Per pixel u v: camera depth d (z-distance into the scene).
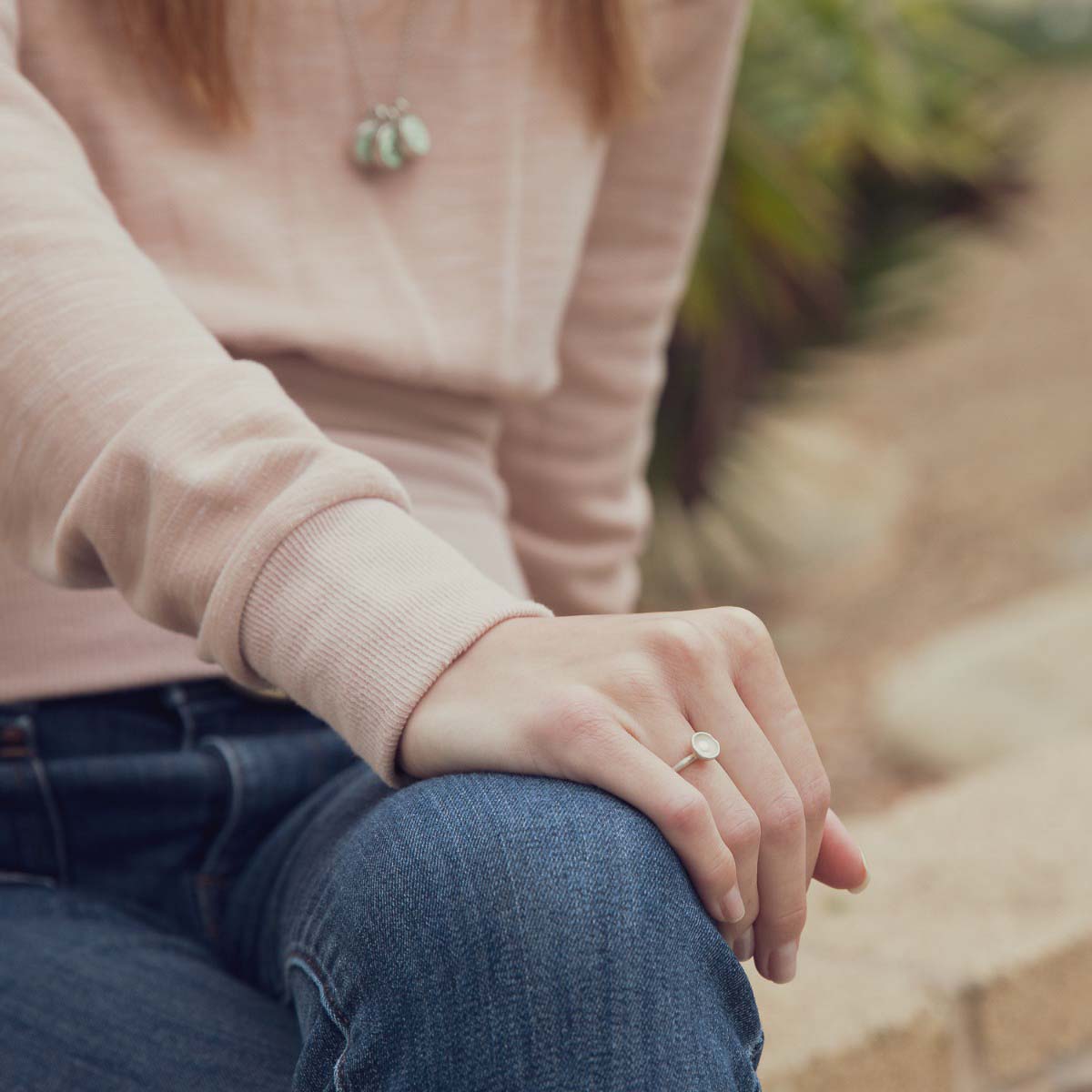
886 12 4.40
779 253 4.12
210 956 1.23
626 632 1.10
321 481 1.12
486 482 1.37
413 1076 1.04
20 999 1.17
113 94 1.26
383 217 1.32
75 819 1.24
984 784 2.24
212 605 1.11
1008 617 4.32
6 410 1.15
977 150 4.66
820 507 5.28
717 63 1.49
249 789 1.24
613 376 1.53
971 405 7.33
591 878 1.05
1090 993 1.72
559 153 1.37
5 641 1.24
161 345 1.14
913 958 1.66
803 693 4.34
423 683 1.09
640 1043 1.03
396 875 1.06
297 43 1.29
